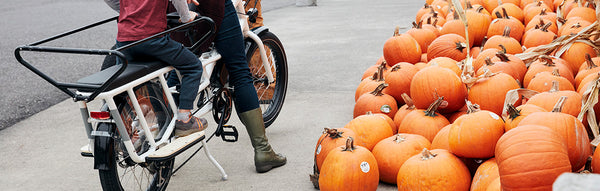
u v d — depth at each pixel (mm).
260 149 3689
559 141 2336
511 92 3393
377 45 8273
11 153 4344
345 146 3107
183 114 3332
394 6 13812
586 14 6098
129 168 3904
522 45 5781
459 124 2887
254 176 3658
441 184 2799
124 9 3184
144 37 3088
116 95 3053
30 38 10344
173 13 3578
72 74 7461
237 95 3736
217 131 3836
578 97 3402
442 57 4625
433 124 3545
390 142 3332
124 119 3086
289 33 10016
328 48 8234
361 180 2953
